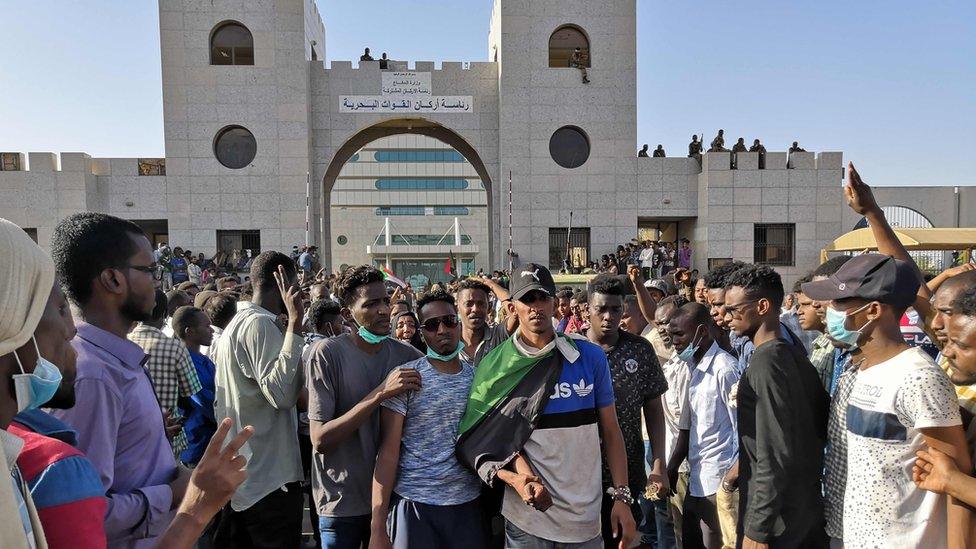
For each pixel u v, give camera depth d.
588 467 2.93
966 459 2.12
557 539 2.85
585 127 22.41
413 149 65.62
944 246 12.88
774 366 2.71
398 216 63.53
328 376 3.36
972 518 2.03
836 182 22.36
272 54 21.22
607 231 22.53
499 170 22.64
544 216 22.34
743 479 2.89
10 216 20.48
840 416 2.60
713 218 22.14
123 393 2.17
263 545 3.66
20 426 1.63
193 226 21.17
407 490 3.11
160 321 4.24
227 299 5.32
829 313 2.51
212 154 21.16
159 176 21.22
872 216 3.21
